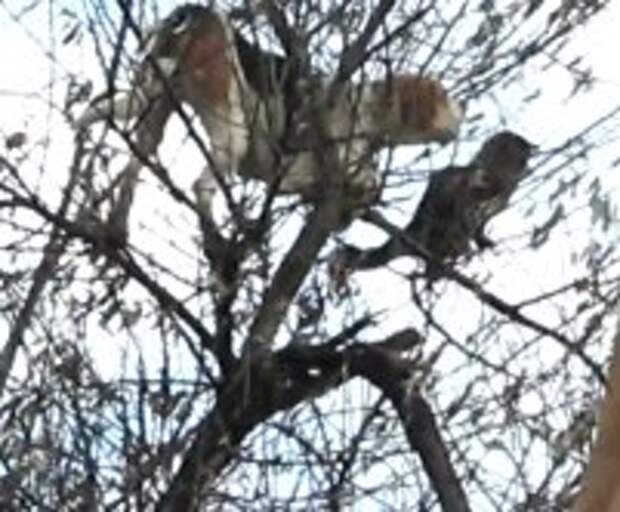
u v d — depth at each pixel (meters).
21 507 9.84
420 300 10.02
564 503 9.96
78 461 9.87
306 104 9.95
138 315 9.83
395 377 9.85
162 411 9.82
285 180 9.95
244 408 9.68
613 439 2.63
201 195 9.99
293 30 10.16
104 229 9.86
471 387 10.04
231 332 9.83
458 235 10.16
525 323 10.10
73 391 9.96
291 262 9.80
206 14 10.42
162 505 9.71
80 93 9.91
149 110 9.95
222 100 10.41
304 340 9.84
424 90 10.21
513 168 10.19
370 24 10.16
